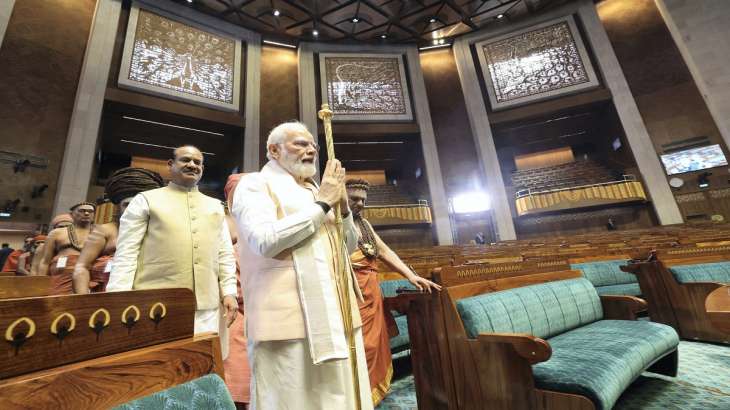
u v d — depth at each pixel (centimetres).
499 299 178
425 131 1361
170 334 64
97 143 981
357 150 1456
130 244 136
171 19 1173
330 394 89
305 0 1222
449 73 1475
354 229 121
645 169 1124
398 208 1288
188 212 152
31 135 888
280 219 99
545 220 1258
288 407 85
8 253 553
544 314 191
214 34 1255
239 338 175
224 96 1212
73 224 253
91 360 50
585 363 141
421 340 183
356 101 1364
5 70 890
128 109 1048
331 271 97
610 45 1251
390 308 201
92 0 1070
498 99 1358
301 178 115
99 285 169
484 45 1425
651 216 1119
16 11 934
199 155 162
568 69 1288
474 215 1315
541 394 133
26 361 44
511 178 1447
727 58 1068
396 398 209
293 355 88
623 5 1278
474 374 155
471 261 423
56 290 221
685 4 1148
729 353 239
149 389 54
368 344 191
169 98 1099
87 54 991
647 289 304
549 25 1349
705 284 269
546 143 1496
